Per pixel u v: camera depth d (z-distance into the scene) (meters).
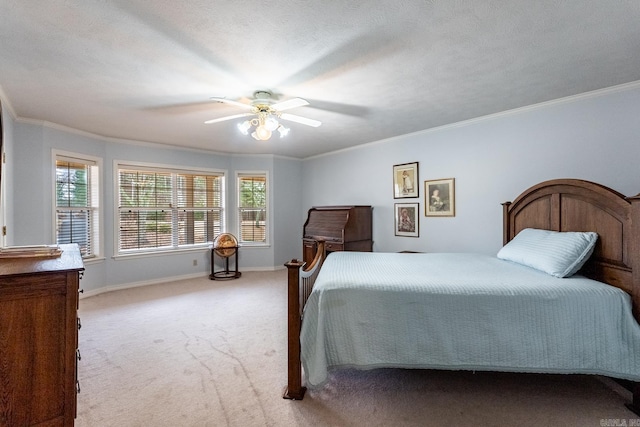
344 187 5.49
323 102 3.10
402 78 2.54
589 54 2.16
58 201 3.98
